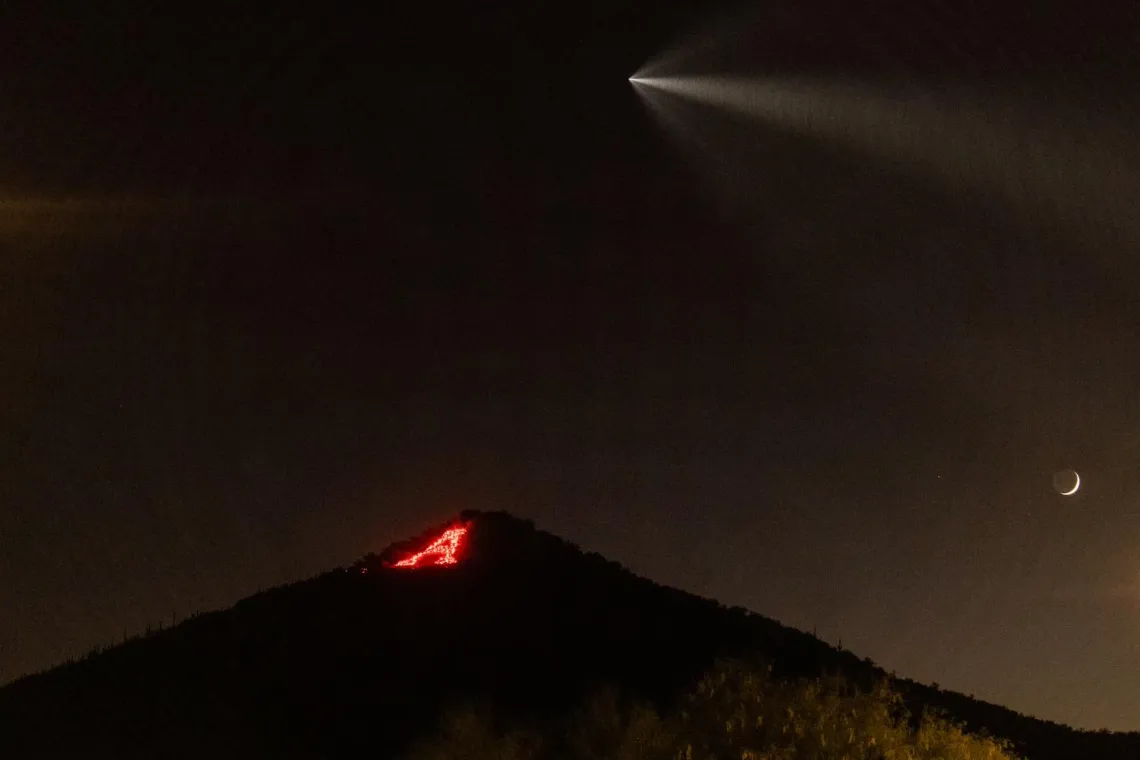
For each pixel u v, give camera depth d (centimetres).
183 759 1850
